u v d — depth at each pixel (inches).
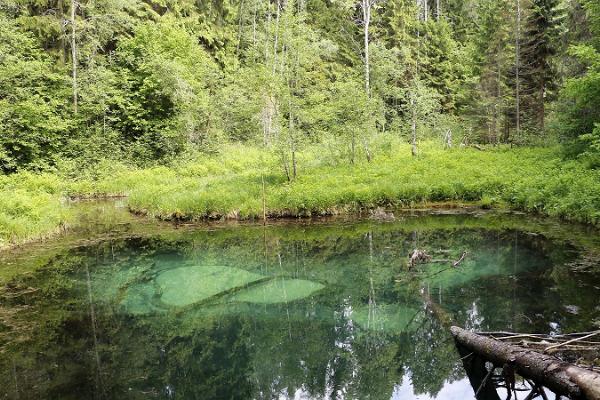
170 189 653.9
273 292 292.2
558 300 240.7
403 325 234.5
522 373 151.4
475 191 545.3
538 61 942.4
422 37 1519.4
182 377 191.2
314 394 181.3
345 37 1387.8
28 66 773.9
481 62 1163.9
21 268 354.6
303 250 389.1
